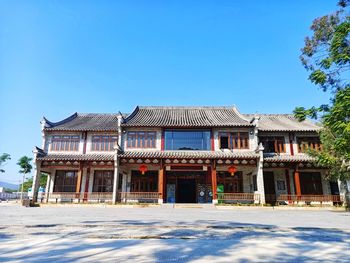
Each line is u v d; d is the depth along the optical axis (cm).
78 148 2727
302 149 2702
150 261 565
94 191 2672
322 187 2688
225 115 3008
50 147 2728
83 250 651
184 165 2552
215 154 2514
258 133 2748
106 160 2500
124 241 758
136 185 2708
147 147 2673
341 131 922
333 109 915
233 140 2681
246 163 2539
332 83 1043
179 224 1145
